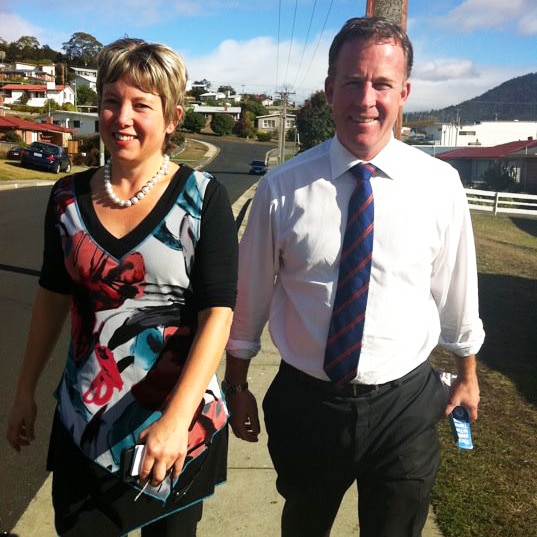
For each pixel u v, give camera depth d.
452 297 2.16
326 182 1.98
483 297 7.52
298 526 2.19
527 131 74.12
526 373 4.73
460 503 2.95
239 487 3.12
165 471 1.58
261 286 2.13
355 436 2.00
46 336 1.95
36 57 125.75
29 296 7.08
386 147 1.99
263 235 2.07
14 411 1.96
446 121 87.38
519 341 5.61
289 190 2.02
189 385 1.65
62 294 1.93
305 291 2.02
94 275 1.74
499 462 3.34
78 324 1.81
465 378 2.29
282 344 2.10
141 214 1.75
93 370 1.77
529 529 2.76
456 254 2.10
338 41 2.00
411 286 1.99
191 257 1.76
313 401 2.03
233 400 2.22
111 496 1.77
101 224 1.76
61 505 1.84
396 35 1.95
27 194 21.72
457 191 2.05
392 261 1.95
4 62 109.69
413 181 1.97
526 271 9.73
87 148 48.84
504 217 22.05
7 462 3.54
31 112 74.44
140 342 1.75
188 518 1.88
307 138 56.28
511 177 35.62
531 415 3.96
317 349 2.01
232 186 31.66
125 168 1.77
